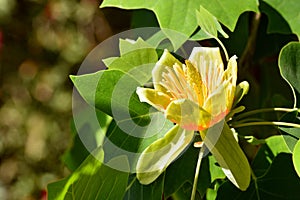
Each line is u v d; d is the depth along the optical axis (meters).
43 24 1.48
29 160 1.61
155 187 0.63
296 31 0.69
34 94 1.56
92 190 0.60
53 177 1.58
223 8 0.65
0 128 1.62
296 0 0.69
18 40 1.50
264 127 0.74
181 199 0.67
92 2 1.40
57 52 1.50
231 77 0.59
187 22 0.65
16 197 1.62
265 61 0.76
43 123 1.57
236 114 0.67
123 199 0.64
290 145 0.62
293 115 0.63
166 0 0.65
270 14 0.69
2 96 1.56
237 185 0.58
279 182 0.64
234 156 0.58
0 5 1.46
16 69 1.53
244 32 0.70
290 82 0.62
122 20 0.94
